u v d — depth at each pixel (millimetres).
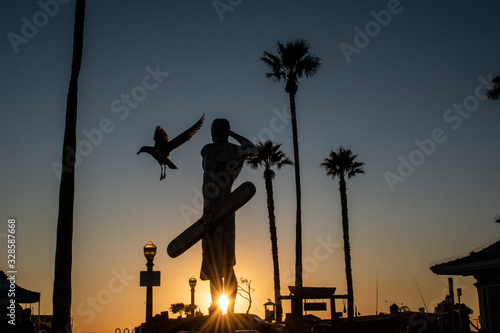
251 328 7434
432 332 21984
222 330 7363
